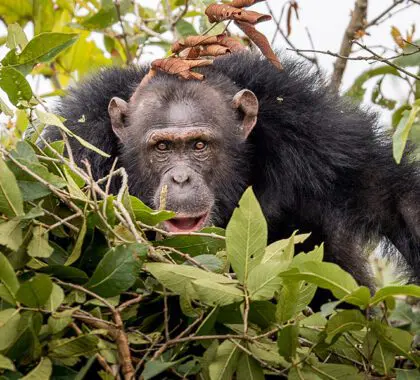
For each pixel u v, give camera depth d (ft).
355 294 26.89
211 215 44.45
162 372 27.68
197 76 43.93
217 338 26.91
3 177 27.02
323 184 45.60
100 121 46.80
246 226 27.53
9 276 25.17
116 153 47.32
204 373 26.89
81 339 25.70
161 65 40.96
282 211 46.98
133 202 30.40
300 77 47.03
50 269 27.37
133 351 27.76
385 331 27.84
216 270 29.53
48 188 28.25
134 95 46.01
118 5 52.13
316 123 45.65
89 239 28.89
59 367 26.58
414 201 43.62
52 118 31.45
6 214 27.14
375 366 28.68
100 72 49.06
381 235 44.80
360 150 45.09
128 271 27.07
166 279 27.71
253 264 27.55
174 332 29.86
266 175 47.39
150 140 44.29
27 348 25.52
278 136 46.42
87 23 53.01
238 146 46.32
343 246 46.91
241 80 47.50
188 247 30.76
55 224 28.02
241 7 37.40
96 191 30.37
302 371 27.32
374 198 44.62
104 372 25.67
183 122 44.21
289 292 27.35
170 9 54.03
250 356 27.22
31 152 28.60
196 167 44.37
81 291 27.17
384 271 53.52
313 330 28.50
